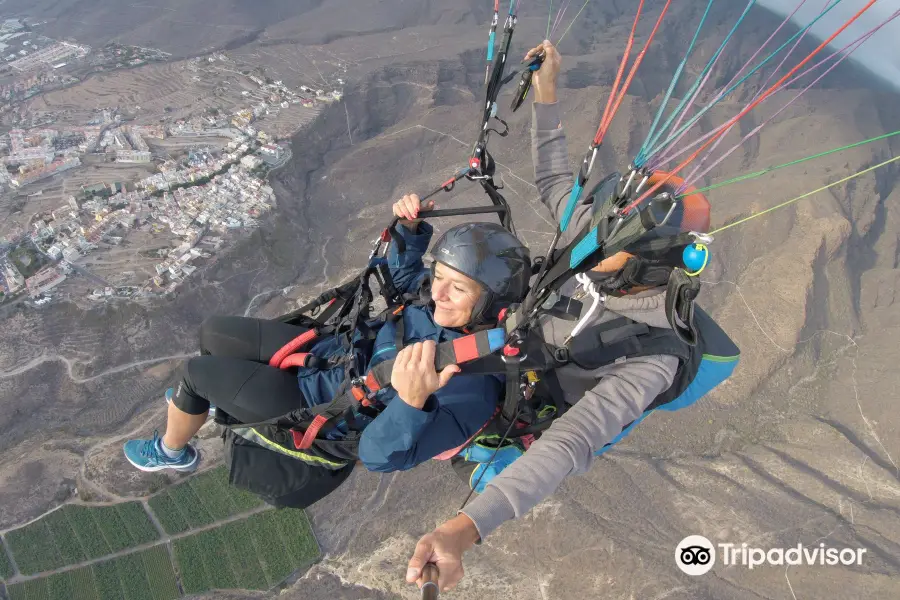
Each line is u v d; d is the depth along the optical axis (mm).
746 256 86062
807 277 80062
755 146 103625
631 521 52688
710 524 53500
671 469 59906
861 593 48438
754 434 66062
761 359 73438
